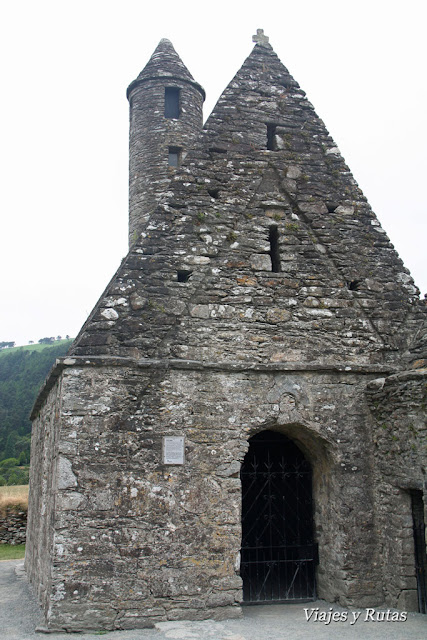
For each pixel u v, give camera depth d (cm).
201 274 885
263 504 1012
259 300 899
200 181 929
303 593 910
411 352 923
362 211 991
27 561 1328
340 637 685
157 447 798
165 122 1551
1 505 2009
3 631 748
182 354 844
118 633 712
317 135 1012
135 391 805
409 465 792
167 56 1628
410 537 808
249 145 972
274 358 881
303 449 950
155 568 761
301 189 973
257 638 677
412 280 980
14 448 4153
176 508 785
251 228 930
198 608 762
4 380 5569
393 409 836
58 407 815
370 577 834
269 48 1050
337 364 892
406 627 725
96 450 775
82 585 734
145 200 1489
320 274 939
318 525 914
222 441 824
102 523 757
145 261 868
